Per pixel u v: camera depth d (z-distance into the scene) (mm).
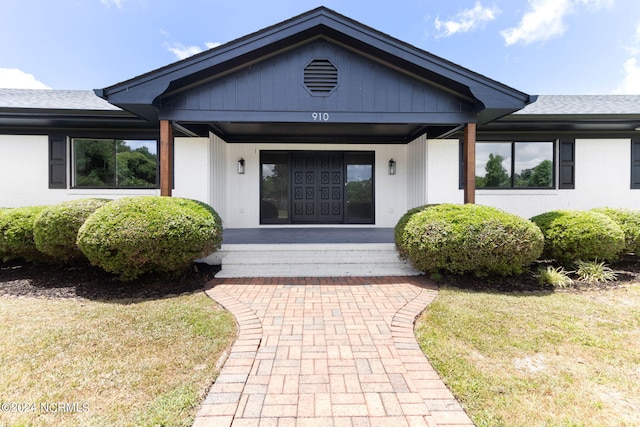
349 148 9875
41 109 7055
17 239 5406
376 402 2203
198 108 5645
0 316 3645
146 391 2307
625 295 4449
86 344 2977
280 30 5332
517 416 2082
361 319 3627
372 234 8109
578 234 5359
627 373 2574
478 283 4977
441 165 8305
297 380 2445
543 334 3223
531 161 8461
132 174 8234
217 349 2910
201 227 5008
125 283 4941
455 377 2492
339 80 5750
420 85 5824
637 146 8391
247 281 5211
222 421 2014
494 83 5457
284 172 9906
